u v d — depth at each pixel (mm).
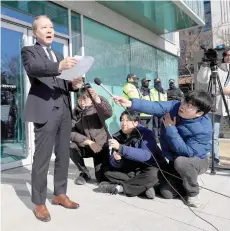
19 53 4492
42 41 2340
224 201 2732
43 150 2268
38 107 2240
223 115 3873
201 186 3199
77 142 3252
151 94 6879
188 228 2135
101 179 3283
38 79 2268
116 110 6504
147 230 2102
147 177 2740
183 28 8352
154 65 8867
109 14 6664
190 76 15195
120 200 2768
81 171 3447
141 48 8141
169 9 6707
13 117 4367
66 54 5500
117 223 2227
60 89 2393
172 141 2604
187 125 2629
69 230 2111
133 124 2980
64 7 5449
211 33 17125
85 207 2572
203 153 2629
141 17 7270
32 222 2254
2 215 2400
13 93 4387
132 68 7652
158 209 2529
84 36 5965
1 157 4164
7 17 4270
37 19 2346
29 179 3602
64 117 2451
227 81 3852
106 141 3258
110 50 6785
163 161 2926
